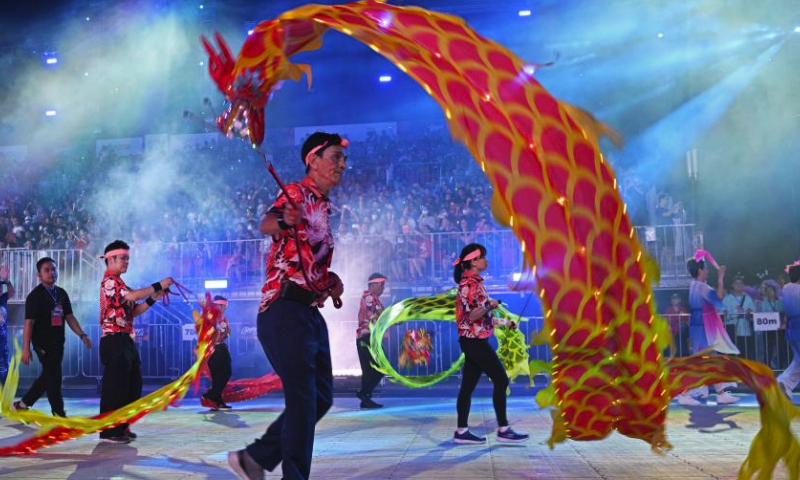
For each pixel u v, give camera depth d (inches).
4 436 269.4
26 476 183.8
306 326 126.2
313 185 129.6
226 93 124.6
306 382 123.6
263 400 455.8
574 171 114.3
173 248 646.5
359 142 824.3
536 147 113.3
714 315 345.7
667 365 114.4
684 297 573.9
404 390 510.0
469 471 182.5
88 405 414.9
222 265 637.3
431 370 552.4
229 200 728.3
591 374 110.0
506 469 184.7
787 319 346.9
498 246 597.3
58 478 180.7
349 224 671.1
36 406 437.7
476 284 237.9
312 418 123.7
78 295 629.0
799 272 346.3
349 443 240.4
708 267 690.2
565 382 110.3
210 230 704.4
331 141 130.7
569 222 111.3
